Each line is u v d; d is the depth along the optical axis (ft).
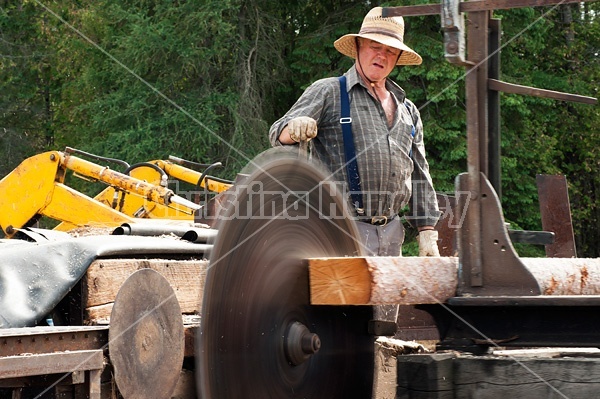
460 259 10.98
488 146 11.28
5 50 95.35
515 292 10.68
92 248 13.23
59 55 87.61
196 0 66.64
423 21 65.77
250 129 68.85
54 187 28.04
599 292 12.15
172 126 69.62
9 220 28.40
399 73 65.26
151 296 12.73
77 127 82.89
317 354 12.38
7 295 12.26
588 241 85.61
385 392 15.81
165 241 15.03
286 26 78.74
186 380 14.02
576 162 84.07
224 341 10.63
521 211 73.41
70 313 13.20
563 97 11.10
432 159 67.31
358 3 73.36
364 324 13.52
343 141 17.87
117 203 29.43
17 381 11.09
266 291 11.39
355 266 10.93
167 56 67.26
